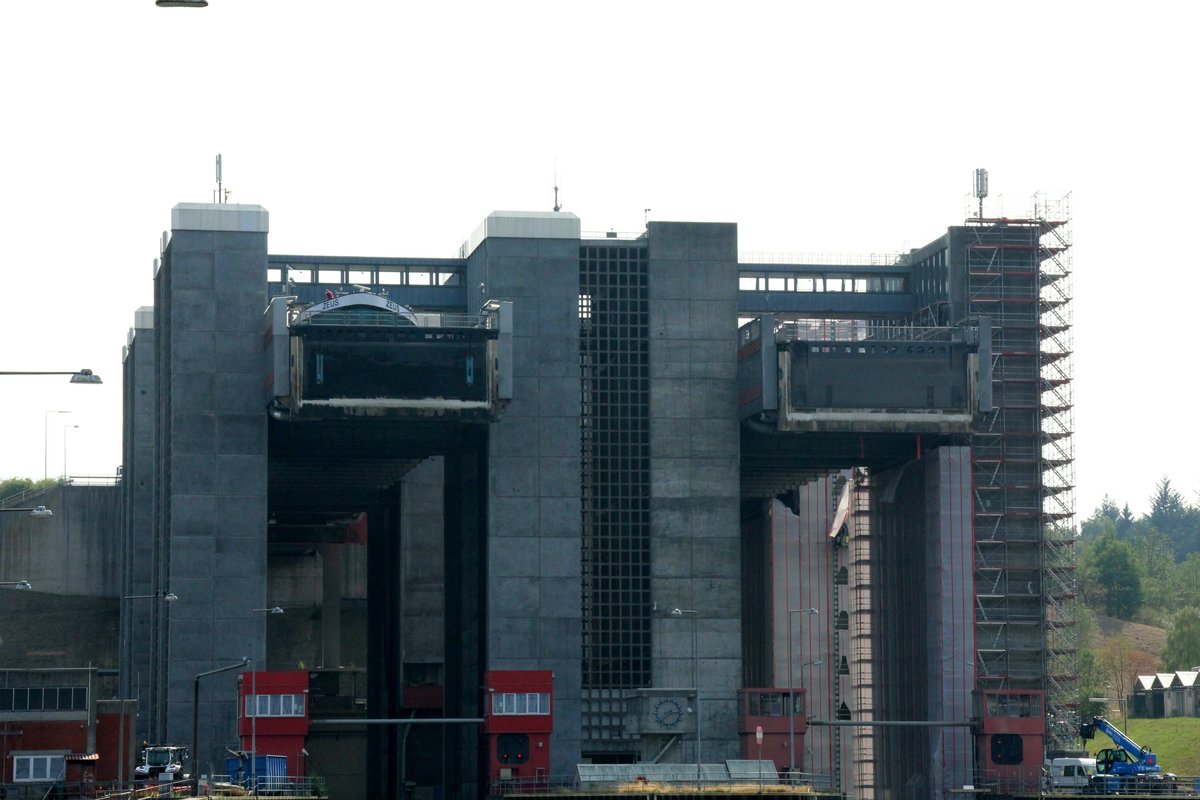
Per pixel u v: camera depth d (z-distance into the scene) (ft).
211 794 576.20
